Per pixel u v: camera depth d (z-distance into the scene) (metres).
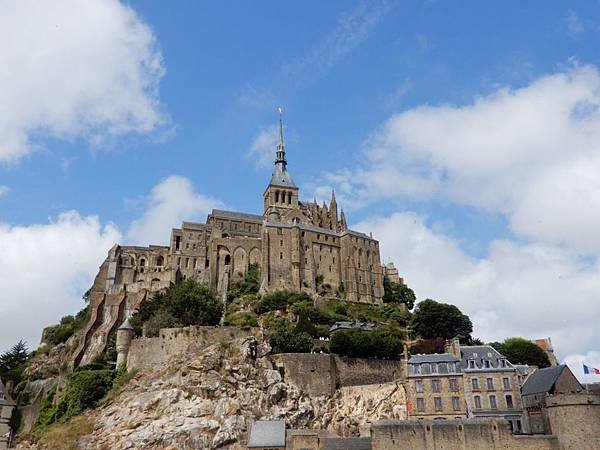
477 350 91.25
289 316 139.00
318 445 72.94
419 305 142.88
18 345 144.38
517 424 82.81
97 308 145.38
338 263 178.50
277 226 174.38
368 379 101.50
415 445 68.75
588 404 68.62
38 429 95.06
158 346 102.31
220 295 163.75
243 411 86.25
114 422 86.25
